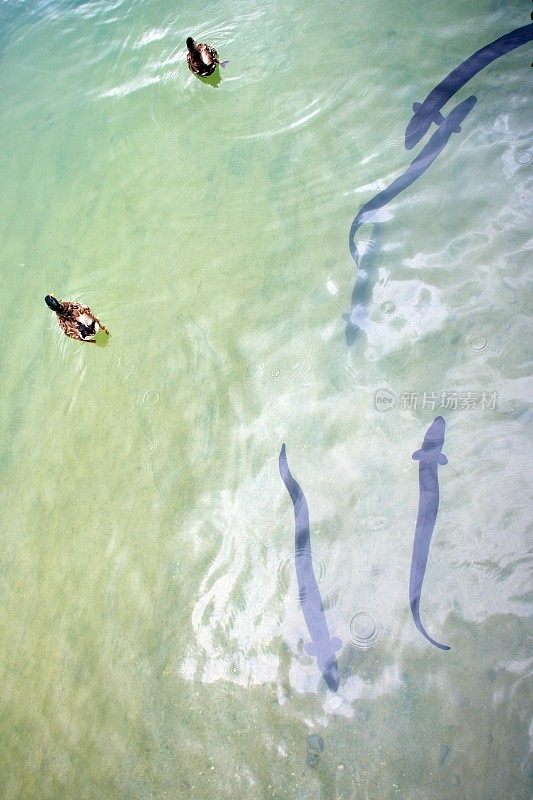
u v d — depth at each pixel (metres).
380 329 5.62
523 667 4.32
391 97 6.41
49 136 7.32
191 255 6.23
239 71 6.92
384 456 5.19
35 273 6.55
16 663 5.08
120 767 4.57
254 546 5.08
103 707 4.77
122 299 6.20
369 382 5.46
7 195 7.11
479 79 6.20
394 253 5.84
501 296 5.49
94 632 5.03
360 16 6.83
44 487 5.66
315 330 5.72
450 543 4.81
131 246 6.41
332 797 4.23
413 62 6.47
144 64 7.30
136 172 6.78
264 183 6.38
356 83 6.55
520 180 5.85
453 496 4.93
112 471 5.56
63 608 5.18
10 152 7.38
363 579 4.84
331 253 5.95
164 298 6.11
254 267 6.04
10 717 4.92
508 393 5.17
